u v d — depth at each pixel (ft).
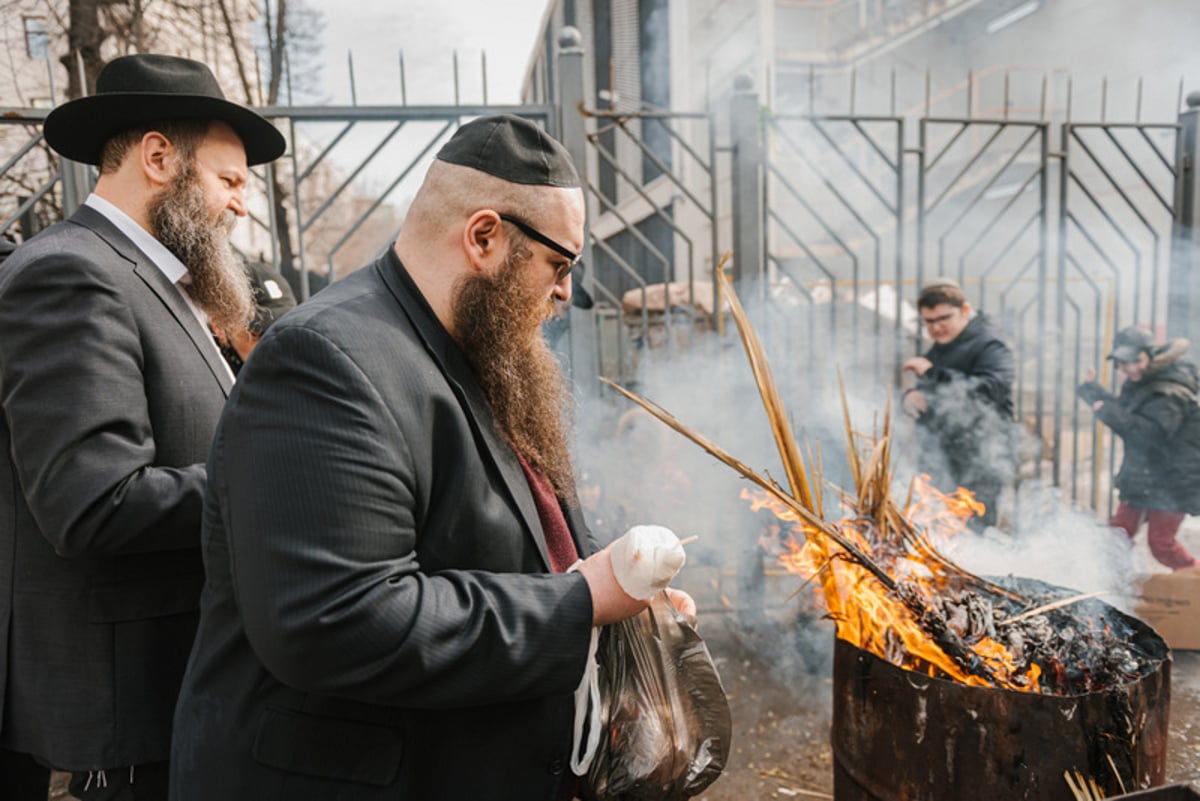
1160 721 5.34
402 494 3.31
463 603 3.35
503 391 3.80
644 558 3.49
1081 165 34.04
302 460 3.14
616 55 36.37
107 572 4.87
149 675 4.94
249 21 17.63
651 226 30.27
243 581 3.19
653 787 4.02
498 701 3.46
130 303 4.76
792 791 8.09
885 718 5.47
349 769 3.52
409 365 3.47
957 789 5.11
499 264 3.68
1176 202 13.66
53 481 4.33
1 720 5.01
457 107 10.86
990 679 5.37
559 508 4.25
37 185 15.39
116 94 4.91
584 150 11.09
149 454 4.65
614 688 4.12
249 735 3.58
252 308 6.04
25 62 15.58
